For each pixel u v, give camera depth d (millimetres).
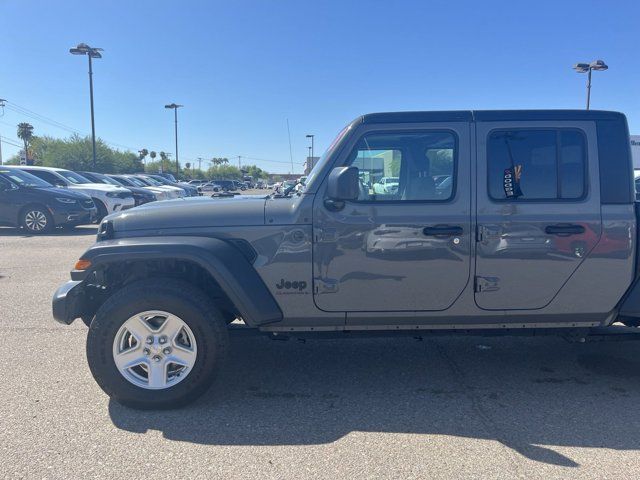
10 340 5137
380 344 5148
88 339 3580
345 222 3672
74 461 3018
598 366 4559
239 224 3703
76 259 9688
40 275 8219
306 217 3684
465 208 3697
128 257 3539
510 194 3721
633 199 3756
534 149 3732
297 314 3766
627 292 3783
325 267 3707
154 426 3449
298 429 3430
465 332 3947
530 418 3588
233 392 4016
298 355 4840
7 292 7078
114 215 3861
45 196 13523
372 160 3762
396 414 3652
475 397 3939
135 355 3623
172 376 3682
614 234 3701
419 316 3779
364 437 3324
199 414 3635
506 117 3742
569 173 3732
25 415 3586
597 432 3391
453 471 2936
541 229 3684
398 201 3703
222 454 3113
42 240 12234
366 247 3684
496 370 4477
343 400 3887
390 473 2914
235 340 5250
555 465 2996
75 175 17203
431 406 3781
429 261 3691
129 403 3639
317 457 3082
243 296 3602
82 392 3957
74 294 3688
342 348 5035
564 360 4703
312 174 4031
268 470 2943
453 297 3752
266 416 3613
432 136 3748
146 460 3037
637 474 2908
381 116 3764
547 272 3723
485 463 3016
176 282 3670
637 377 4312
